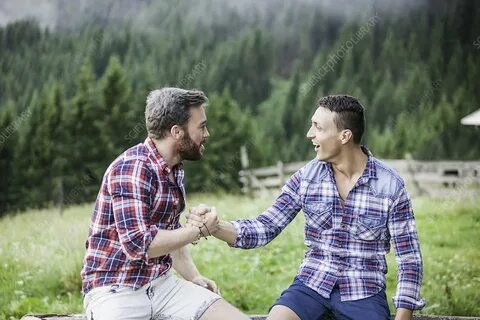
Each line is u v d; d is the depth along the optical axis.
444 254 7.12
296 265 6.57
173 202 2.98
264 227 3.12
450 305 6.19
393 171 3.06
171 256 3.23
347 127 3.01
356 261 3.04
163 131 2.97
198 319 3.00
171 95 2.97
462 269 6.75
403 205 3.00
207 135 3.07
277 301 3.06
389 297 6.16
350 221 3.04
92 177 8.49
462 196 8.66
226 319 2.97
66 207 8.17
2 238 7.21
